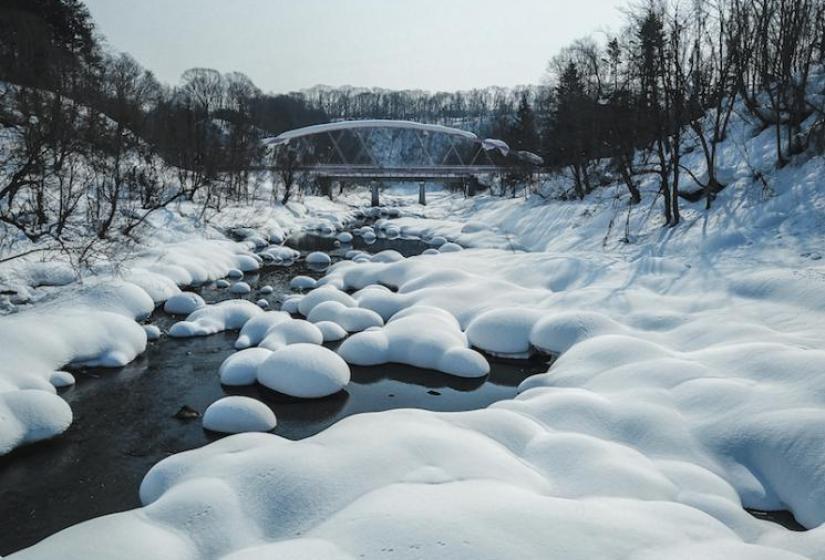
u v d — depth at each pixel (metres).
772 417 9.79
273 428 12.45
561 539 6.53
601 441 9.57
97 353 15.39
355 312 18.66
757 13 25.95
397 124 65.88
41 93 26.88
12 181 20.16
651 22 23.95
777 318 14.59
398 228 45.94
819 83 26.53
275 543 6.89
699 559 6.10
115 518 7.38
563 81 45.91
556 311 17.44
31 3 48.41
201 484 7.95
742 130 28.44
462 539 6.45
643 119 28.11
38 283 19.33
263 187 53.09
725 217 23.05
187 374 15.25
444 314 18.28
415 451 8.67
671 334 14.91
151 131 41.16
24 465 11.02
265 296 23.16
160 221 31.05
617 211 29.95
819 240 18.92
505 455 8.98
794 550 7.14
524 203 44.22
